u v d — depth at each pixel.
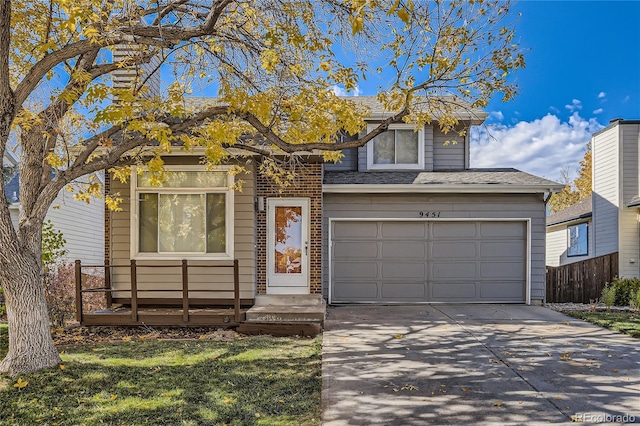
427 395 5.04
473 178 12.09
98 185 7.27
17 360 5.80
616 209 15.05
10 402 4.82
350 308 11.05
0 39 5.58
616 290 12.11
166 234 9.66
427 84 6.63
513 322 9.18
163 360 6.39
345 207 11.77
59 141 7.92
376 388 5.26
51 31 7.16
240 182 9.11
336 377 5.64
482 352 6.78
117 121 5.84
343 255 11.80
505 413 4.55
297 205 10.41
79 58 7.08
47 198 6.11
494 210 11.74
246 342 7.56
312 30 6.71
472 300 11.77
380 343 7.38
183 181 9.70
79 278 8.80
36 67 5.89
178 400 4.86
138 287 9.57
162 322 8.71
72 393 5.07
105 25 6.19
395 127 13.26
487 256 11.80
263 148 8.73
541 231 11.72
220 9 5.93
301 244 10.38
